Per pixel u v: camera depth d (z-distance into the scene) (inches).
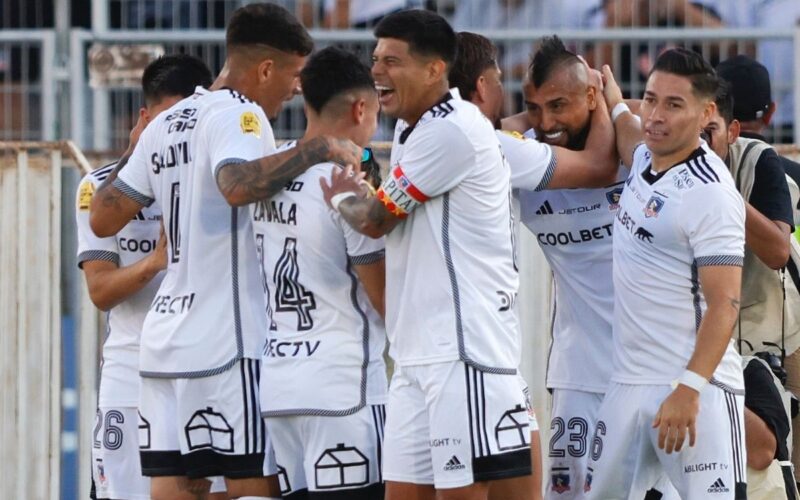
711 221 669.3
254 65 714.2
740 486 695.1
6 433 949.2
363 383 689.6
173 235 718.5
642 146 714.8
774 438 782.5
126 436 794.2
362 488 688.4
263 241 697.0
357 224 661.9
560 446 774.5
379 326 701.9
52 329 948.0
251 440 703.1
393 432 672.4
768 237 760.3
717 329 664.4
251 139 692.1
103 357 806.5
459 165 653.3
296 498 700.7
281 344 690.2
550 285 935.7
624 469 705.6
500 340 665.6
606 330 760.3
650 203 686.5
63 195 982.4
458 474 655.1
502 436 660.7
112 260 782.5
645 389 693.3
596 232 757.9
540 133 755.4
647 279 690.2
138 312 790.5
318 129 696.4
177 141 711.7
